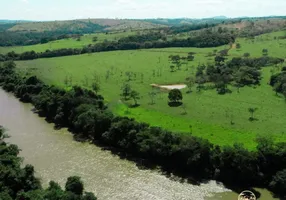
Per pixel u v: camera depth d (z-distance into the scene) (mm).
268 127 113938
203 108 135250
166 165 98750
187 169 95188
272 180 86188
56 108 136250
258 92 157250
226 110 132250
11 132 123500
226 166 90812
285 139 102500
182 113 129375
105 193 84875
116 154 106812
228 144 99688
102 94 157750
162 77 191625
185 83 176875
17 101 164625
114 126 110250
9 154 89875
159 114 128125
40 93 154750
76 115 125062
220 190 86625
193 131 110938
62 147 111500
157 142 99188
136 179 92000
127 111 131500
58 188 75375
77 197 72125
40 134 122125
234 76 178875
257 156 89625
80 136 120625
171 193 85312
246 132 109375
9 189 75125
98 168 97812
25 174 80375
